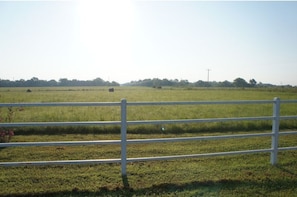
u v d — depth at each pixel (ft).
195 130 39.37
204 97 144.46
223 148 26.61
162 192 15.35
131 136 34.91
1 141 29.68
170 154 24.31
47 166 20.01
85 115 57.67
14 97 142.00
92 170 19.08
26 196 14.84
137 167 19.70
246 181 17.07
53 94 181.98
